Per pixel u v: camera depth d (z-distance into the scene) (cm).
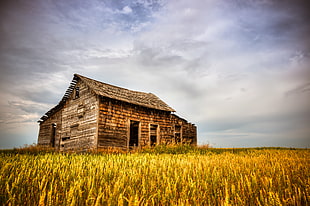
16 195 330
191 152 1410
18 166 560
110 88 1778
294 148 1889
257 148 1984
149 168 596
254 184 407
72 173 475
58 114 2128
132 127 2158
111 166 581
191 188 379
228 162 748
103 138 1445
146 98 2031
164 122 1970
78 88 1783
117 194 325
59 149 1845
